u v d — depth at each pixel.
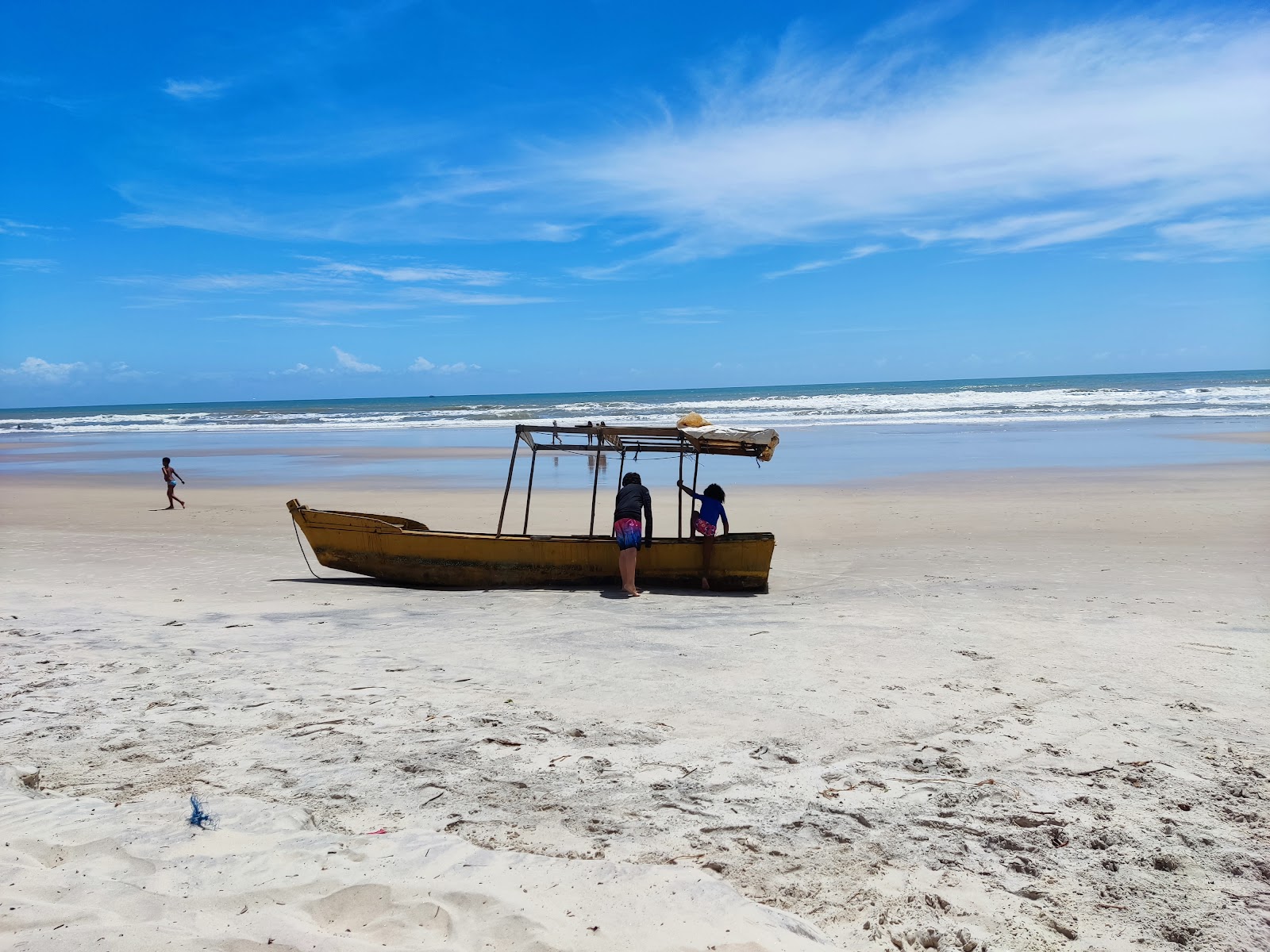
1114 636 7.21
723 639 7.30
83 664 6.50
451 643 7.28
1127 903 3.14
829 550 12.71
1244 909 3.10
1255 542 12.29
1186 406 47.69
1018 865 3.42
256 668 6.43
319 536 11.01
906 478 21.12
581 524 15.41
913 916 3.02
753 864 3.42
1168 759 4.51
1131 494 17.45
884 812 3.91
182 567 11.94
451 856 3.30
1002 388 106.81
